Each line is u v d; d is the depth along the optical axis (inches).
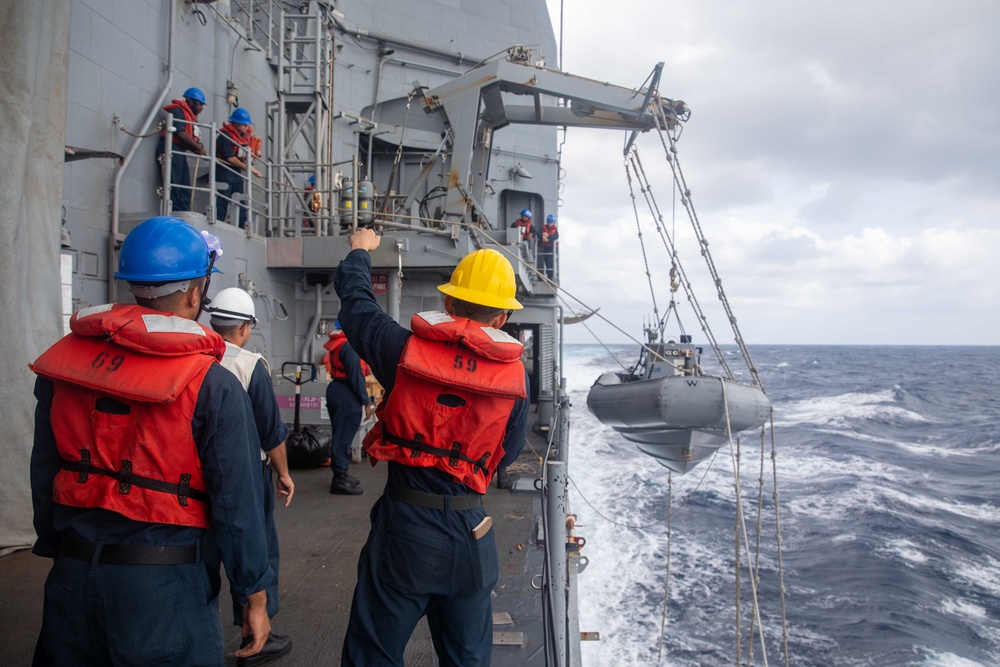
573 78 386.0
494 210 671.8
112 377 65.8
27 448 170.9
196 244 74.4
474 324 83.4
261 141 449.7
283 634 136.6
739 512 189.5
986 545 476.1
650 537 438.9
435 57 618.8
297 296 379.2
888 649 311.4
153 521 67.0
